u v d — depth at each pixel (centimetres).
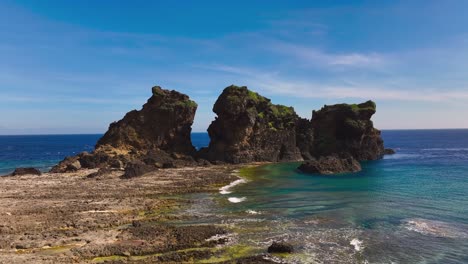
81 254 2681
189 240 3016
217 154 10406
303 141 11969
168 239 3058
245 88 10675
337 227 3459
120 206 4350
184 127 10600
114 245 2880
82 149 19362
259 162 10456
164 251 2805
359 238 3109
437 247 2864
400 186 6041
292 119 11744
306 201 4766
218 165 9631
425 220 3672
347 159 8694
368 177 7369
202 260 2616
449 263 2545
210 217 3866
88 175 6994
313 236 3173
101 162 8694
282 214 4006
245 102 10306
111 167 8281
